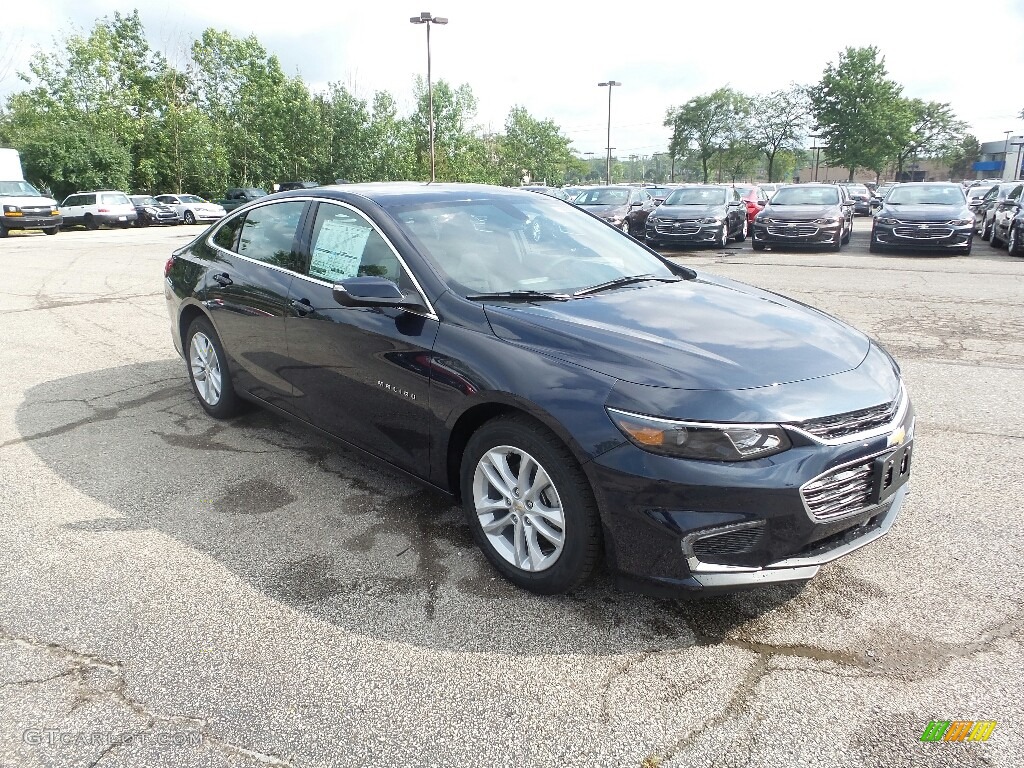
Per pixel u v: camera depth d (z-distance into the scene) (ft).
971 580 9.81
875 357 10.03
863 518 8.79
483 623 9.03
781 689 7.84
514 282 11.16
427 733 7.25
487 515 9.98
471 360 9.63
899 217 49.83
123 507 12.11
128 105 166.50
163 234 84.02
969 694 7.70
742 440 7.99
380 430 11.28
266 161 168.04
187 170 166.30
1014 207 51.57
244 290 13.92
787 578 8.29
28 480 13.16
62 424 16.06
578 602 9.45
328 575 10.10
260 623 9.03
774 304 11.43
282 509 12.05
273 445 14.80
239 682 7.97
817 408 8.38
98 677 8.04
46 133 134.92
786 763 6.85
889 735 7.16
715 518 8.02
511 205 13.32
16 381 19.40
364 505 12.20
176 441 15.02
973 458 13.91
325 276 12.35
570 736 7.21
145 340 24.27
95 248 60.80
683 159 275.59
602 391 8.50
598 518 8.72
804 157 240.12
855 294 32.83
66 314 28.94
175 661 8.31
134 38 177.17
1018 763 6.79
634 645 8.60
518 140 282.15
